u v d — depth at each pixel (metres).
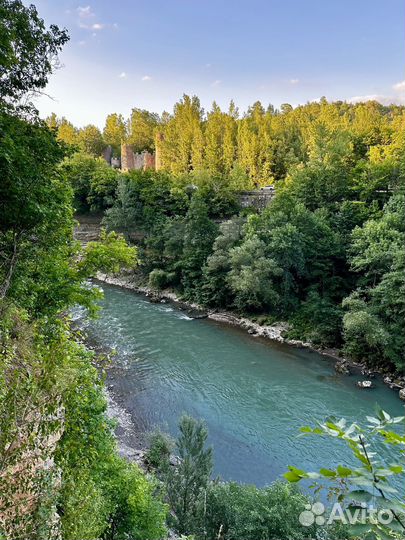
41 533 5.11
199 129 87.00
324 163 52.09
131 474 12.22
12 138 9.74
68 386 6.00
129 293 49.59
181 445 15.33
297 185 50.25
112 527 11.36
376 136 64.88
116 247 14.66
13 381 5.19
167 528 13.57
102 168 69.75
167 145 92.50
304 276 40.09
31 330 7.75
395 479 15.03
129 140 110.75
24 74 10.80
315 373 28.25
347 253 37.78
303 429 2.54
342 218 42.03
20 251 10.68
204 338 34.72
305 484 17.03
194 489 14.12
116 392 25.39
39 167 10.73
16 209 9.99
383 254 32.09
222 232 45.81
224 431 21.39
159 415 22.95
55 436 7.36
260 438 20.72
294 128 83.00
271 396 25.02
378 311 30.05
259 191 60.12
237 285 38.09
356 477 2.29
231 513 12.98
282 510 12.25
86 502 6.14
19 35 10.07
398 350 27.83
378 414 2.54
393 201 38.78
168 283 50.28
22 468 5.28
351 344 29.75
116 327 36.84
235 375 27.88
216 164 76.94
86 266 14.27
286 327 36.12
